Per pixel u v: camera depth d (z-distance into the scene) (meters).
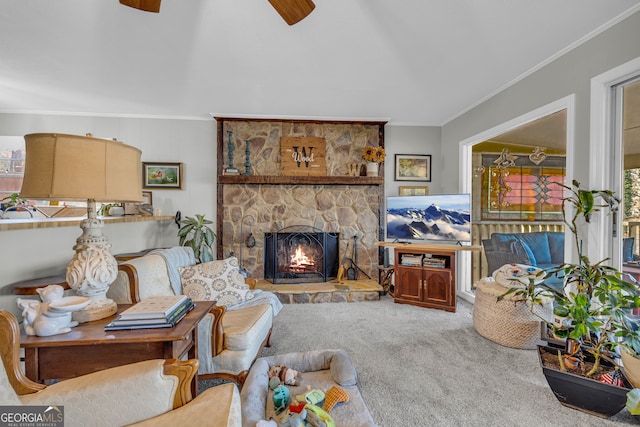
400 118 3.94
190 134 3.87
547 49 2.22
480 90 2.99
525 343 2.26
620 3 1.71
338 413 1.45
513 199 4.55
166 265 2.05
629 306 1.43
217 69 2.53
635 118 1.92
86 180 1.16
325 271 3.90
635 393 1.31
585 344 1.76
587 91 2.08
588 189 2.08
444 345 2.35
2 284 1.57
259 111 3.65
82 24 1.89
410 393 1.73
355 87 2.91
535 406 1.62
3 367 0.83
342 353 1.89
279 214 3.92
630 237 1.93
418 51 2.24
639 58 1.75
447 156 4.03
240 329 1.76
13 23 1.87
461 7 1.74
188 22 1.87
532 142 4.33
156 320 1.20
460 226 3.25
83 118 3.71
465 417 1.53
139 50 2.22
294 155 3.90
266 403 1.50
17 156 3.60
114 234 2.83
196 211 3.90
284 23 1.88
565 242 2.29
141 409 0.89
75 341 1.08
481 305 2.53
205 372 1.67
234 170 3.78
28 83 2.80
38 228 1.79
